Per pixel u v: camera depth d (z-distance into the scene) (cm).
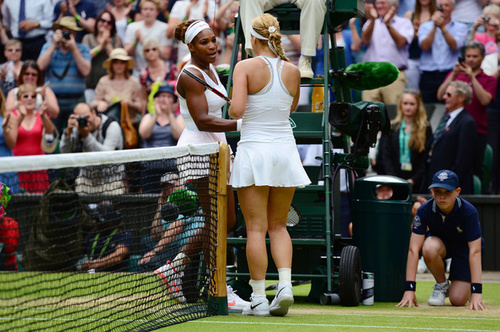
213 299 1132
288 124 1120
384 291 1482
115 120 2795
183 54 2866
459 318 1157
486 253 2375
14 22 2923
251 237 1105
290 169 1092
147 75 2844
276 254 1109
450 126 2417
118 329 948
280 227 1124
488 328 1020
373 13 2633
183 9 2827
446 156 2406
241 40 1572
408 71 2648
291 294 1089
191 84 1198
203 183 1183
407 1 2644
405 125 2455
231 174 1109
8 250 1419
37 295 1348
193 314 1084
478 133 2492
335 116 1416
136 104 2820
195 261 1238
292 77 1109
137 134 2816
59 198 1625
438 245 1439
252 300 1123
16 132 2764
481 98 2491
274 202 1113
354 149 1469
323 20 1458
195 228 1199
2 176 1648
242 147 1098
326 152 1391
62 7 2900
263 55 1120
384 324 1042
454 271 1448
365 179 1510
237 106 1068
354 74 1526
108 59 2811
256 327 966
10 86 2912
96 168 1046
